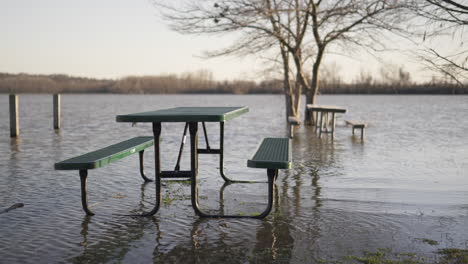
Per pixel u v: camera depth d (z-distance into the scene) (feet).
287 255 12.14
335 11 51.49
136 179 22.58
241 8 50.42
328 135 46.50
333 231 14.17
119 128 55.72
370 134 47.44
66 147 36.24
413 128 54.90
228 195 19.10
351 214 16.12
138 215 15.94
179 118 14.78
